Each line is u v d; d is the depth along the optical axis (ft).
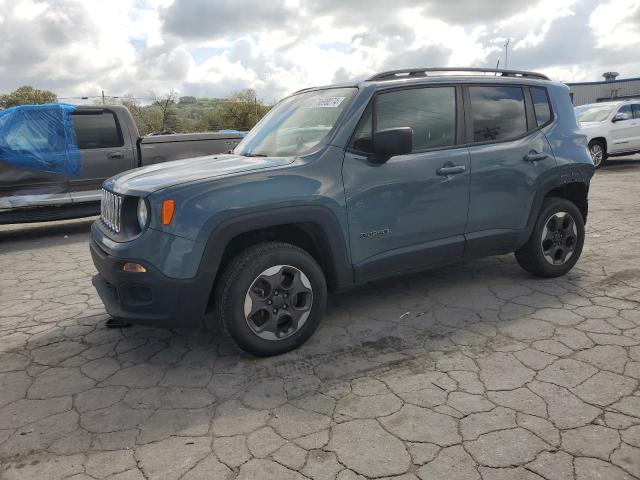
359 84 12.23
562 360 10.18
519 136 13.82
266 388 9.66
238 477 7.24
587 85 137.08
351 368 10.31
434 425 8.24
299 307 10.93
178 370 10.57
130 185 10.43
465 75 13.51
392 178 11.64
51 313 14.40
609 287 14.19
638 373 9.53
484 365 10.16
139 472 7.46
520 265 15.23
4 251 23.30
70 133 25.26
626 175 39.93
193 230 9.61
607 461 7.21
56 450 8.07
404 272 12.42
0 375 10.74
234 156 12.86
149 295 9.88
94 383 10.20
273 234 11.16
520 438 7.80
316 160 10.92
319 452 7.71
